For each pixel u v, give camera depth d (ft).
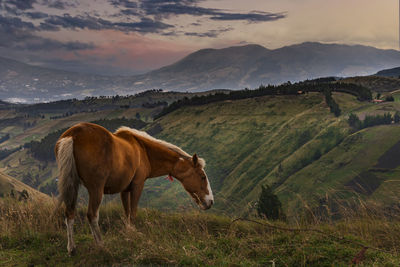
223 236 16.67
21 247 14.79
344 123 483.51
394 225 15.97
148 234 16.15
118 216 20.54
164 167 18.15
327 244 13.79
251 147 542.57
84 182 13.20
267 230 17.99
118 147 14.32
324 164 383.65
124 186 15.19
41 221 17.43
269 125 591.37
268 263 12.67
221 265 12.07
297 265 12.36
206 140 606.55
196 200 19.01
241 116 654.12
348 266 11.78
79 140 12.83
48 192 460.55
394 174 322.96
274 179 398.83
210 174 497.05
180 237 16.25
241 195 408.26
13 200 20.20
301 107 631.56
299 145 481.46
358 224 16.55
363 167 353.51
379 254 12.61
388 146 381.19
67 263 12.64
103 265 12.34
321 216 17.72
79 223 19.24
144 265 12.24
